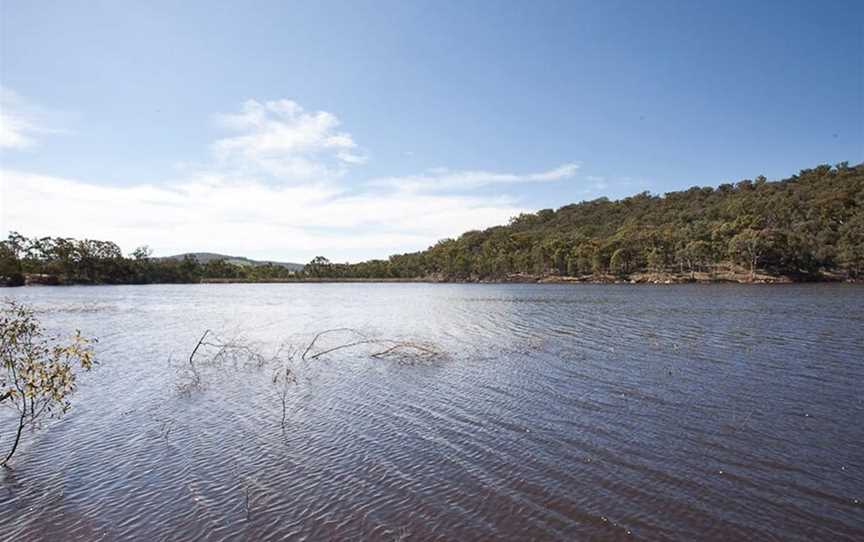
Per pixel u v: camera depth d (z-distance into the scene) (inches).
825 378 804.6
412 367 932.0
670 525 367.9
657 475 450.9
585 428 577.6
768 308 2106.3
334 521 376.8
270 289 5674.2
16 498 418.3
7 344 519.5
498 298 3289.9
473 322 1752.0
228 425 599.2
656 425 585.0
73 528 371.9
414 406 674.2
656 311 2052.2
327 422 609.0
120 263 6968.5
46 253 6314.0
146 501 411.2
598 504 399.5
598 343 1195.9
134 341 1290.6
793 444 522.0
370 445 531.2
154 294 4197.8
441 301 3100.4
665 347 1123.3
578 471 460.8
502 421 606.5
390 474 458.3
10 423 608.7
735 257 5580.7
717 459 485.1
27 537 360.2
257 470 469.4
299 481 445.1
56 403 676.1
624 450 509.7
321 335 1430.9
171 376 860.0
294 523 374.9
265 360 1011.3
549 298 3159.5
